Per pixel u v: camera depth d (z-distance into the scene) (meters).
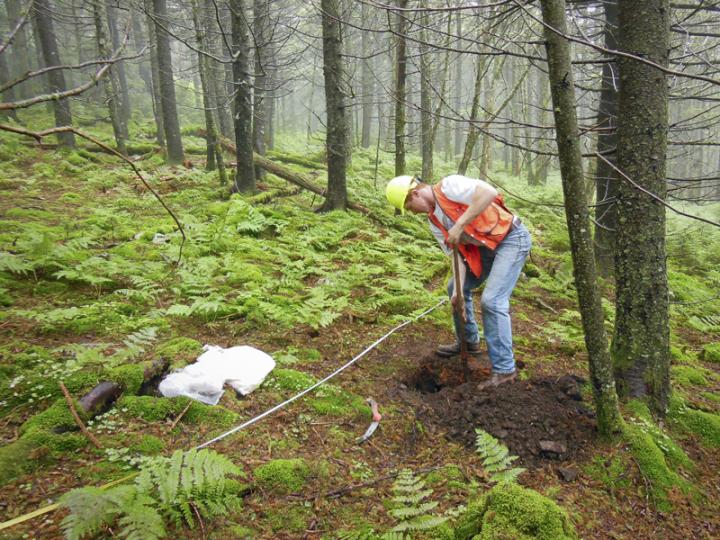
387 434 3.21
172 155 14.55
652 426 3.33
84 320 4.14
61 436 2.71
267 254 6.70
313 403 3.41
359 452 3.00
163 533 2.03
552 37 2.60
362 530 2.35
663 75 3.29
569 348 4.70
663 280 3.50
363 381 3.84
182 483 2.24
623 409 3.48
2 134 14.28
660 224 3.43
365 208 9.73
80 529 1.90
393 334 4.77
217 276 5.68
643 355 3.53
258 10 10.71
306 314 4.45
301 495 2.57
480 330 5.08
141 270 5.46
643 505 2.81
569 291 7.04
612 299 6.59
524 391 3.54
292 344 4.30
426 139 10.80
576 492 2.82
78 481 2.47
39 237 5.59
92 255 5.75
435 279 6.87
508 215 3.70
